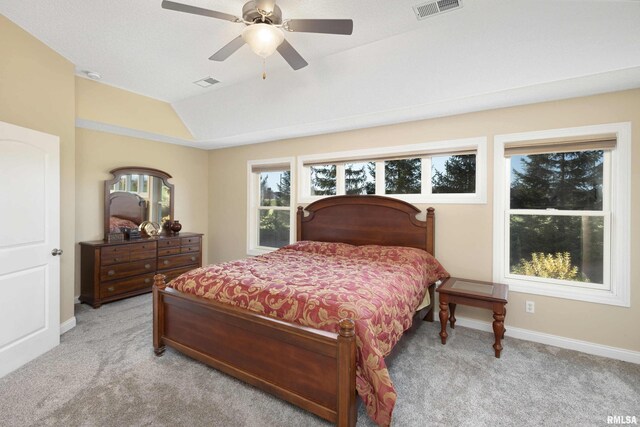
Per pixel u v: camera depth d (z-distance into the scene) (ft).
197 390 6.81
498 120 10.16
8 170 7.32
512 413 6.21
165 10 7.20
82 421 5.81
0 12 7.34
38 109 8.63
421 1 6.75
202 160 18.02
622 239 8.45
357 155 12.96
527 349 8.94
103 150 13.53
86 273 12.23
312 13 7.18
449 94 9.40
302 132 13.75
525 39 7.39
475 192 10.76
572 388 7.06
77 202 12.67
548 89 8.59
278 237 15.97
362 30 7.88
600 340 8.70
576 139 9.07
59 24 7.80
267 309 6.55
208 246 18.30
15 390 6.70
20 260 7.61
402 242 11.64
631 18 6.40
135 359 8.09
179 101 13.48
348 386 5.26
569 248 9.56
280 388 6.18
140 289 13.35
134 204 14.51
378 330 5.98
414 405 6.41
